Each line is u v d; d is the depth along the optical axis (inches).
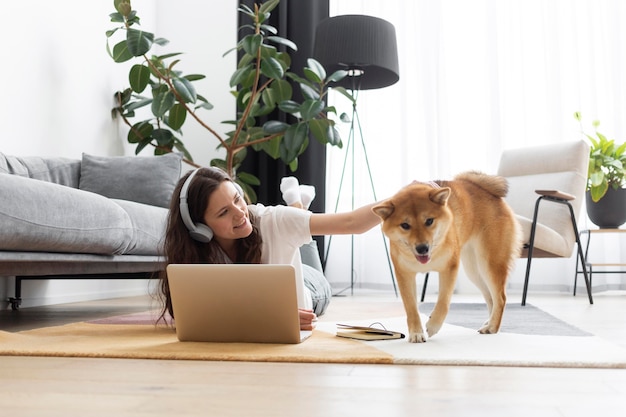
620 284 183.6
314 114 153.4
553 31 184.5
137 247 103.4
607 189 171.2
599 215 172.2
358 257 191.3
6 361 54.5
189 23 194.1
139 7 181.6
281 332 61.9
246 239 74.4
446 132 188.4
